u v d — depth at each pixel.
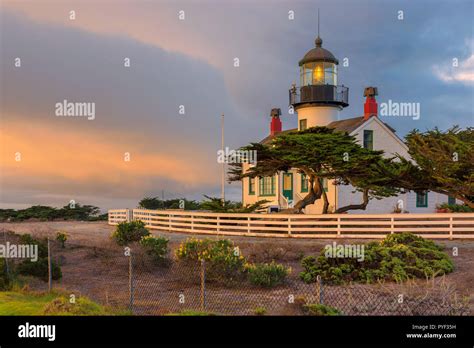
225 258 14.99
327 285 14.97
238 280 15.07
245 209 30.09
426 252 16.61
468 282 14.28
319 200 34.09
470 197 25.20
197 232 29.17
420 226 26.22
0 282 13.48
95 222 42.47
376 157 25.45
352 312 11.13
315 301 12.09
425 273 14.73
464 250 19.42
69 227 34.62
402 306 11.44
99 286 14.84
